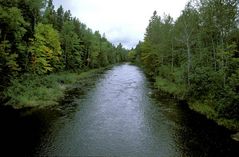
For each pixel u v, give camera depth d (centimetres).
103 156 1612
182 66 3578
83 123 2227
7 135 1897
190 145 1800
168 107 2822
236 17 2667
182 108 2780
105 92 3700
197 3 3094
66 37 5891
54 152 1647
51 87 3653
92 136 1934
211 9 2769
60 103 2923
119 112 2605
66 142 1808
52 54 4806
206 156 1633
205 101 2712
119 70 8169
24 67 3675
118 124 2223
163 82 4425
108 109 2716
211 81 2634
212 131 2059
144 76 6081
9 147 1697
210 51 3212
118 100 3158
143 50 7369
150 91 3841
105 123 2245
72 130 2048
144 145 1794
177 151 1705
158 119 2377
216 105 2353
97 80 5138
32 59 3859
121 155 1631
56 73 5141
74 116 2423
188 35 3534
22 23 3228
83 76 5888
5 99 2652
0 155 1578
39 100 2912
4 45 2719
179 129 2109
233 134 1978
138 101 3116
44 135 1925
